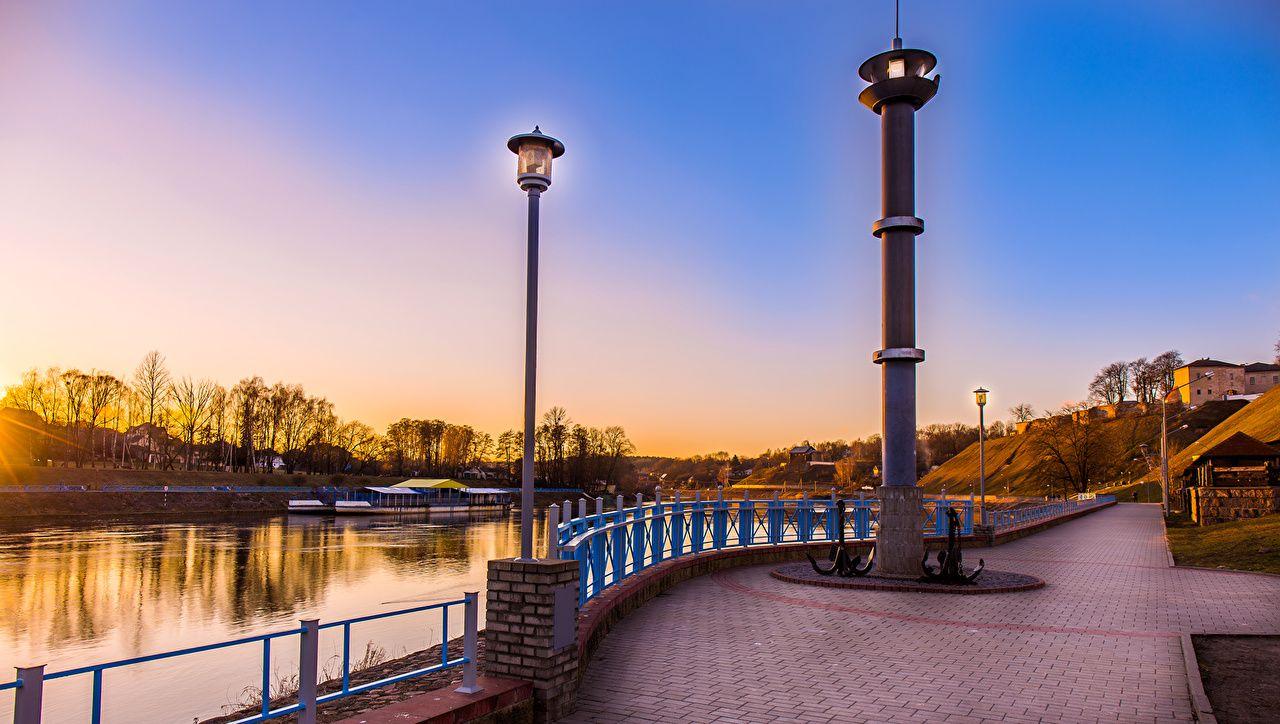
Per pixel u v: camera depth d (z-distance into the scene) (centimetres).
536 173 754
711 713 684
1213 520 3397
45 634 2336
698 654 898
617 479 13588
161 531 5794
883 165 1571
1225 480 3675
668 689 757
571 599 695
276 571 3694
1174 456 8881
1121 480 9594
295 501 8712
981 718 674
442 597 2922
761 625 1070
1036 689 764
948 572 1449
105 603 2831
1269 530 2380
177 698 1484
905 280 1547
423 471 14250
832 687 766
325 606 2764
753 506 1847
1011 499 7556
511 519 8138
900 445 1541
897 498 1528
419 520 7769
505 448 15012
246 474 9938
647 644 949
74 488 7281
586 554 969
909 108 1559
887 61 1567
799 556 1900
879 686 771
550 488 12719
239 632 2336
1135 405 12750
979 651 924
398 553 4534
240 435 10750
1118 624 1104
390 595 3012
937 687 769
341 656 1772
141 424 9988
